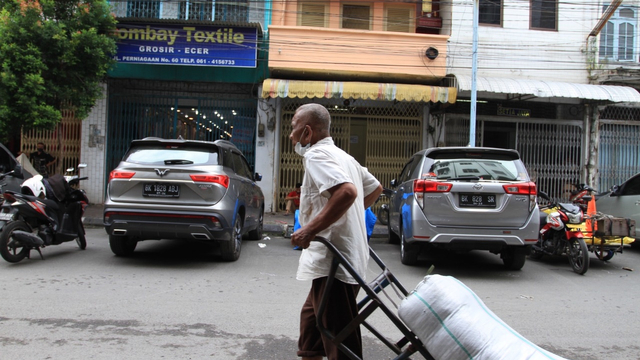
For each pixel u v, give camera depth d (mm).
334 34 12023
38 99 9586
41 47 9633
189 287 5531
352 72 12164
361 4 13219
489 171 6586
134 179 6332
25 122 9539
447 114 13133
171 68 12453
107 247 7836
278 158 12805
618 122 13516
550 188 13367
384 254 8320
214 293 5320
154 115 12859
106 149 12602
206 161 6621
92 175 12477
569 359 3805
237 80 12547
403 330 2428
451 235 6367
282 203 12945
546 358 2215
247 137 12961
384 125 13195
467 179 6445
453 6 12984
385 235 10703
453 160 6758
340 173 2492
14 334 3867
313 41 12000
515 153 6719
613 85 12711
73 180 7215
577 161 13430
